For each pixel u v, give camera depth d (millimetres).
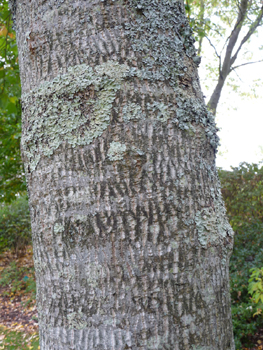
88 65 989
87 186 962
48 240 1014
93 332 933
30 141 1067
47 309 1020
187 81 1096
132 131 971
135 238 942
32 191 1079
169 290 946
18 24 1163
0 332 4809
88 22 1001
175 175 995
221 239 1074
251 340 3637
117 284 930
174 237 967
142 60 1006
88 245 955
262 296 3152
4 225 8922
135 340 913
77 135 983
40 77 1061
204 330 973
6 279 7031
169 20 1090
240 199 5695
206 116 1131
